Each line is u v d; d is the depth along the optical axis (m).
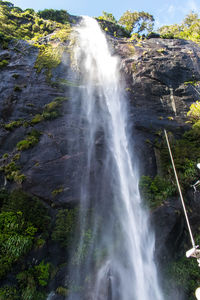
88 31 25.66
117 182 10.96
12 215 8.47
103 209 9.80
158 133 13.70
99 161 11.28
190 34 30.97
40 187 9.64
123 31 31.69
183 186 11.05
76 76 17.28
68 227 8.88
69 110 13.62
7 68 16.00
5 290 6.93
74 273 8.25
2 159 10.66
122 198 10.47
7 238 7.81
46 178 9.94
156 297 8.30
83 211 9.42
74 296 7.79
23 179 9.66
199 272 9.02
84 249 8.58
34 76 15.79
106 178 10.82
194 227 10.37
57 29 25.22
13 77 15.19
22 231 8.17
